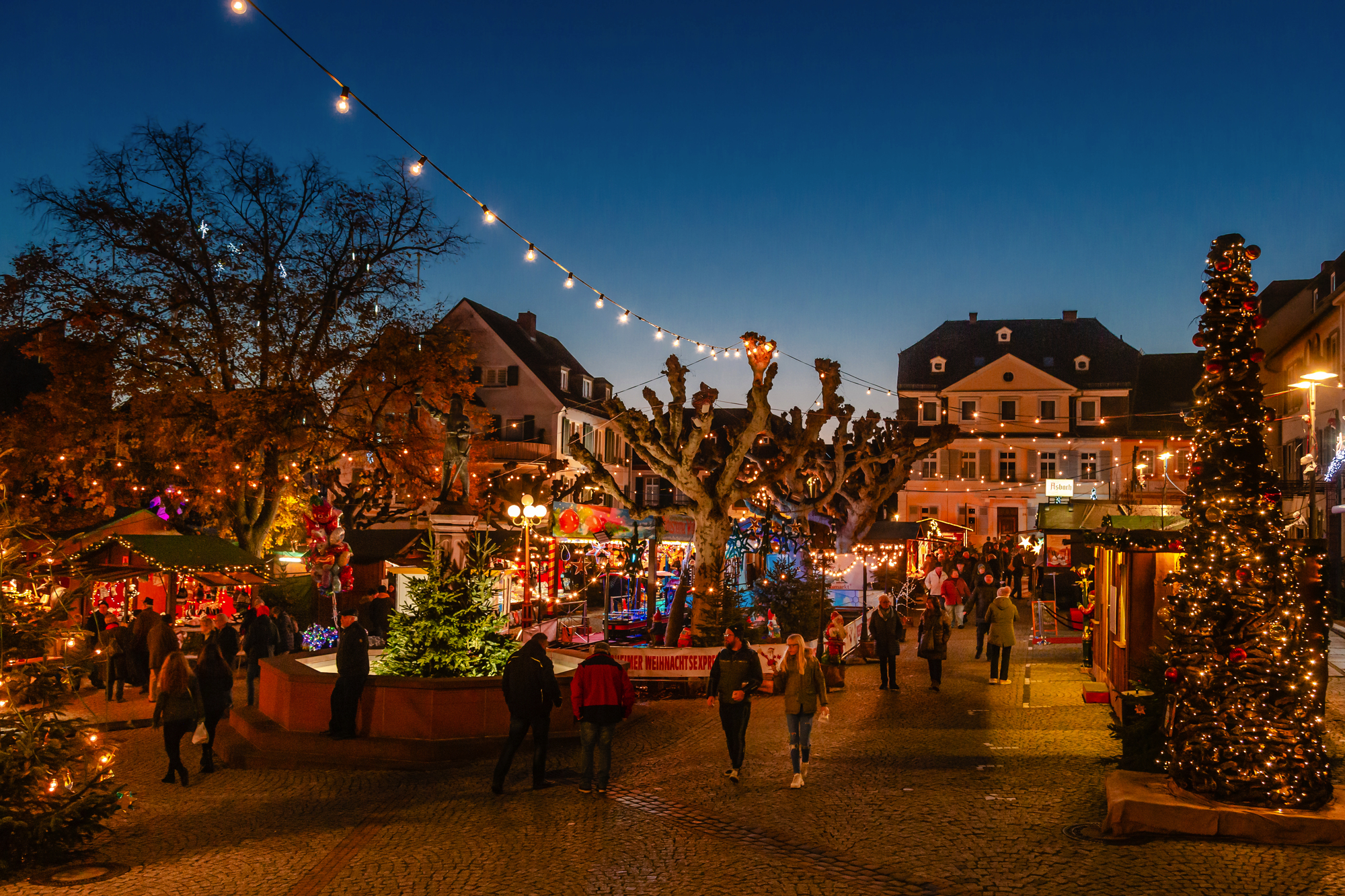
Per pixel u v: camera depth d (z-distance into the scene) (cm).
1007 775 1077
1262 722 829
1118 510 2781
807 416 2250
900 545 3506
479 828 923
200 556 2145
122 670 1883
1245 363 870
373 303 3016
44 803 833
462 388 3291
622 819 941
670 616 2231
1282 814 805
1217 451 870
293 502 3516
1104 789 994
